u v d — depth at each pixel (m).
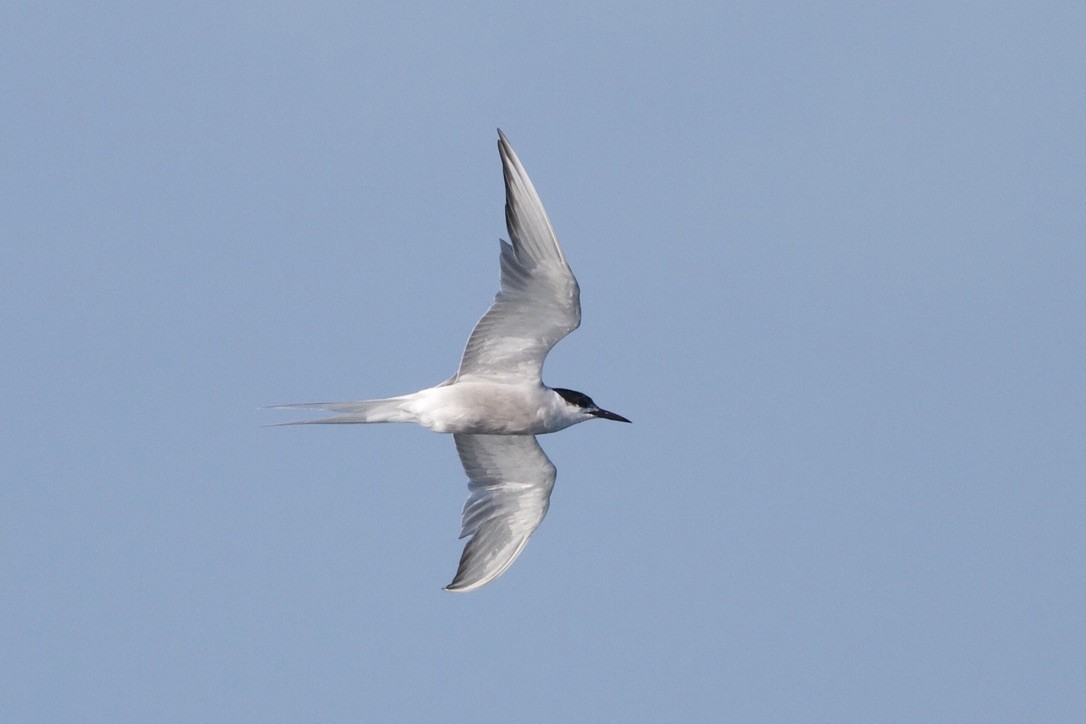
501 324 16.80
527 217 15.96
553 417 17.70
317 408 16.95
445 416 17.19
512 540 18.97
